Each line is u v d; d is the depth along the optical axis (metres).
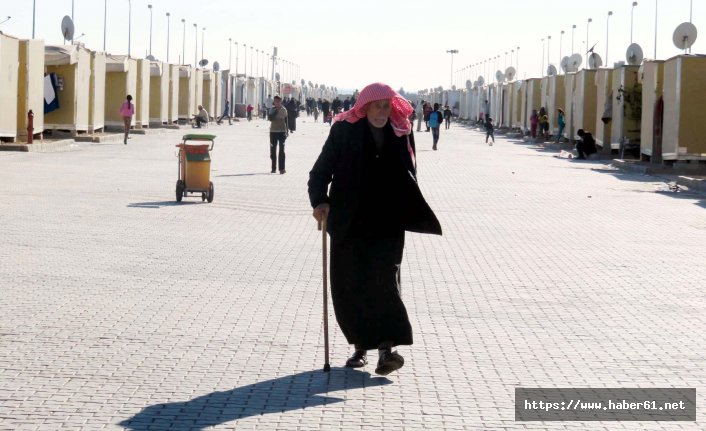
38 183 27.03
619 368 9.59
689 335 11.02
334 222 9.28
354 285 9.27
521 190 29.61
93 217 20.36
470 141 67.31
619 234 19.84
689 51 40.25
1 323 10.98
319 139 59.62
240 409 8.13
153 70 65.06
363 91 9.21
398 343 9.21
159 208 22.27
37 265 14.69
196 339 10.46
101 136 49.03
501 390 8.80
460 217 22.27
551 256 16.75
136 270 14.48
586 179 34.69
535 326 11.37
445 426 7.79
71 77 47.41
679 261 16.39
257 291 13.10
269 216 21.58
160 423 7.74
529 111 74.50
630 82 45.38
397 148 9.28
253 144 52.28
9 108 39.72
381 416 8.02
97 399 8.32
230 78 97.00
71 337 10.43
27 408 8.05
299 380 9.04
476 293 13.30
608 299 13.05
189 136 23.77
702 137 37.47
